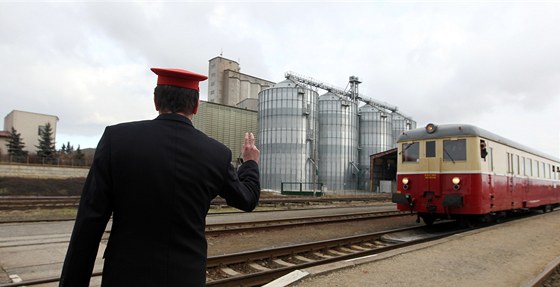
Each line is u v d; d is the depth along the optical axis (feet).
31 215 47.96
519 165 51.31
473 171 39.19
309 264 24.41
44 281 19.65
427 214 45.03
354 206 79.30
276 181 150.20
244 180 7.73
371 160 157.89
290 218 50.67
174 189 6.00
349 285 19.19
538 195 58.49
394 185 159.53
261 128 158.30
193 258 6.11
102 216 5.83
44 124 222.07
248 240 34.68
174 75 6.85
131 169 5.90
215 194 6.75
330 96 173.99
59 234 33.96
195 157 6.37
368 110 189.57
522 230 40.04
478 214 40.60
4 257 25.32
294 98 152.87
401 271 22.08
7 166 123.13
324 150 168.04
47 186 117.80
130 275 5.73
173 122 6.59
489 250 28.76
